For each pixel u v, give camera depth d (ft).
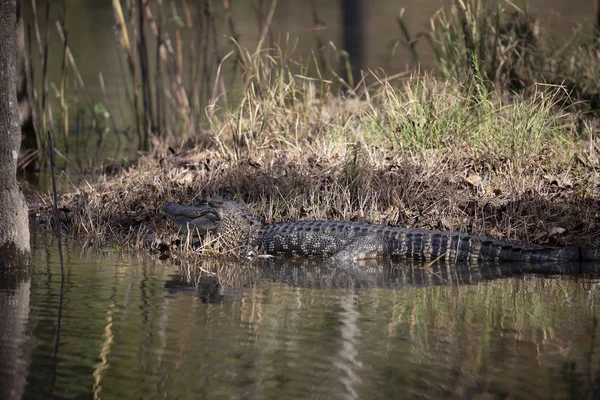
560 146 46.39
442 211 42.47
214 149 53.78
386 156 47.16
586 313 29.78
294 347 26.09
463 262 38.88
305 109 53.52
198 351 25.68
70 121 78.89
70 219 45.70
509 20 59.26
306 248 40.40
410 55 98.53
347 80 78.89
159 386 23.04
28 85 64.75
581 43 62.54
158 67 64.85
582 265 37.96
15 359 24.88
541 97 47.96
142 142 65.31
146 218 45.37
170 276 35.47
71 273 35.47
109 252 39.91
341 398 22.27
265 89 54.44
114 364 24.61
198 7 66.90
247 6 161.07
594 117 52.08
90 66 101.35
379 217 43.01
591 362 24.82
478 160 45.62
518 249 38.47
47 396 22.35
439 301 31.50
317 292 32.94
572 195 42.34
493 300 31.65
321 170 46.75
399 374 23.91
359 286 34.04
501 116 48.11
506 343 26.53
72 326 27.94
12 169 34.53
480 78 48.83
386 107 50.72
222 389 22.84
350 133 51.21
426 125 48.06
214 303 31.09
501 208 42.27
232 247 41.11
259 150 49.90
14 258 34.96
